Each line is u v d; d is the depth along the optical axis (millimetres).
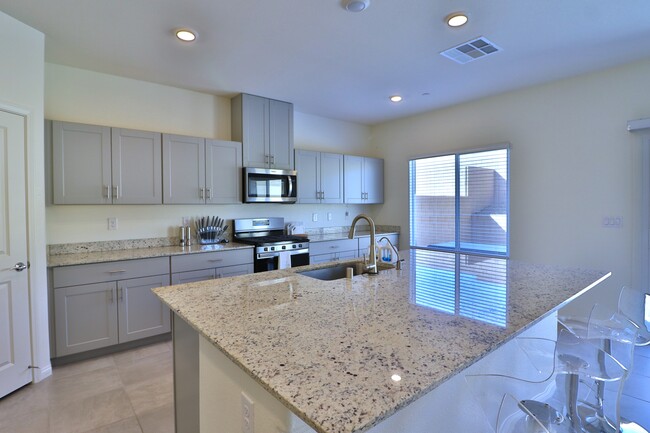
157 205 3652
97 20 2379
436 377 882
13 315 2354
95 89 3287
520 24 2459
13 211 2348
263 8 2254
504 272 2209
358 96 4082
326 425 693
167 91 3693
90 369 2717
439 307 1467
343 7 2250
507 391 1579
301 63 3111
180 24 2441
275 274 2141
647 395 2271
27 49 2428
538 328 2172
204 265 3395
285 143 4285
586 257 3463
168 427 2037
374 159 5281
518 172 3916
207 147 3682
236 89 3807
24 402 2268
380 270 2457
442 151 4617
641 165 3141
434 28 2514
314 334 1162
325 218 5137
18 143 2381
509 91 3924
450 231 4594
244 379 1116
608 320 1967
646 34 2613
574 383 1538
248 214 4312
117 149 3156
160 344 3197
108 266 2912
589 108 3414
